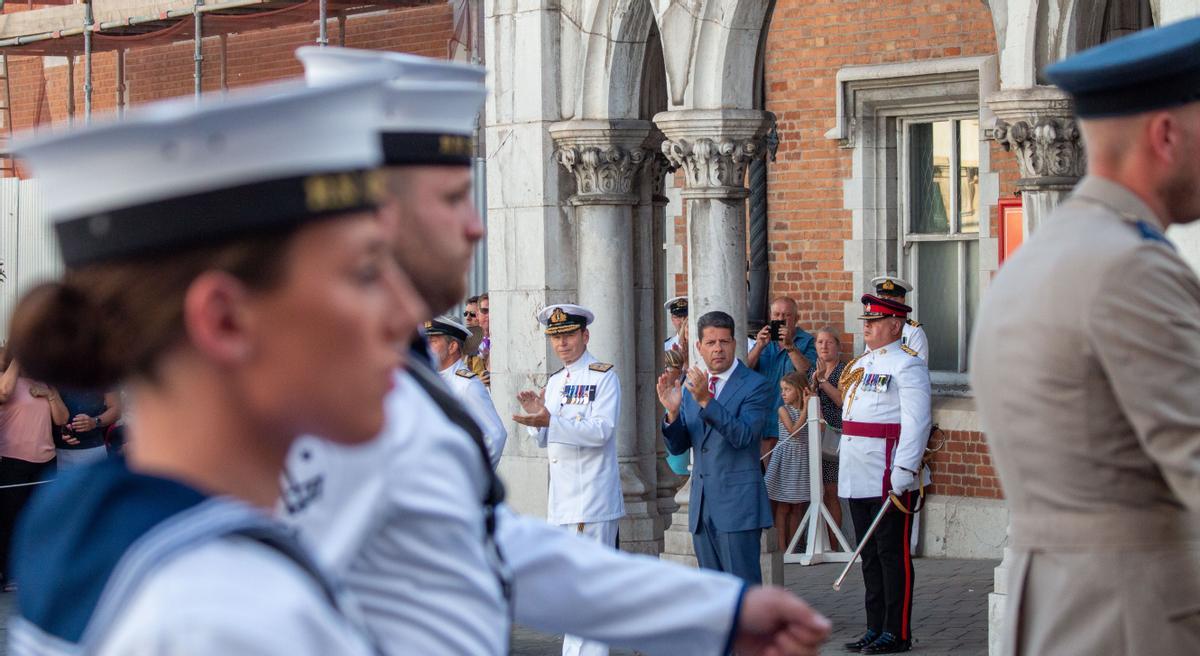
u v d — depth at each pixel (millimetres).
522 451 10367
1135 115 3131
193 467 1356
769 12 9438
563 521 8609
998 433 3188
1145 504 3059
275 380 1346
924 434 8648
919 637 9016
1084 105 3217
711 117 9336
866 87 12336
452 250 2428
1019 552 3188
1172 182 3152
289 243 1336
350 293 1365
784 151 12859
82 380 1393
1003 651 3246
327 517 2119
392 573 2217
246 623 1219
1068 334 3029
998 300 3205
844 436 9016
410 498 2219
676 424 8211
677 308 12344
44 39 16922
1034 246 3197
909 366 8820
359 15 16062
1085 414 3041
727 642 2602
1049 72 3299
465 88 2430
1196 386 2955
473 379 8539
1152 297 2979
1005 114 7484
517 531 2635
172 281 1322
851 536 11836
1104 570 3041
